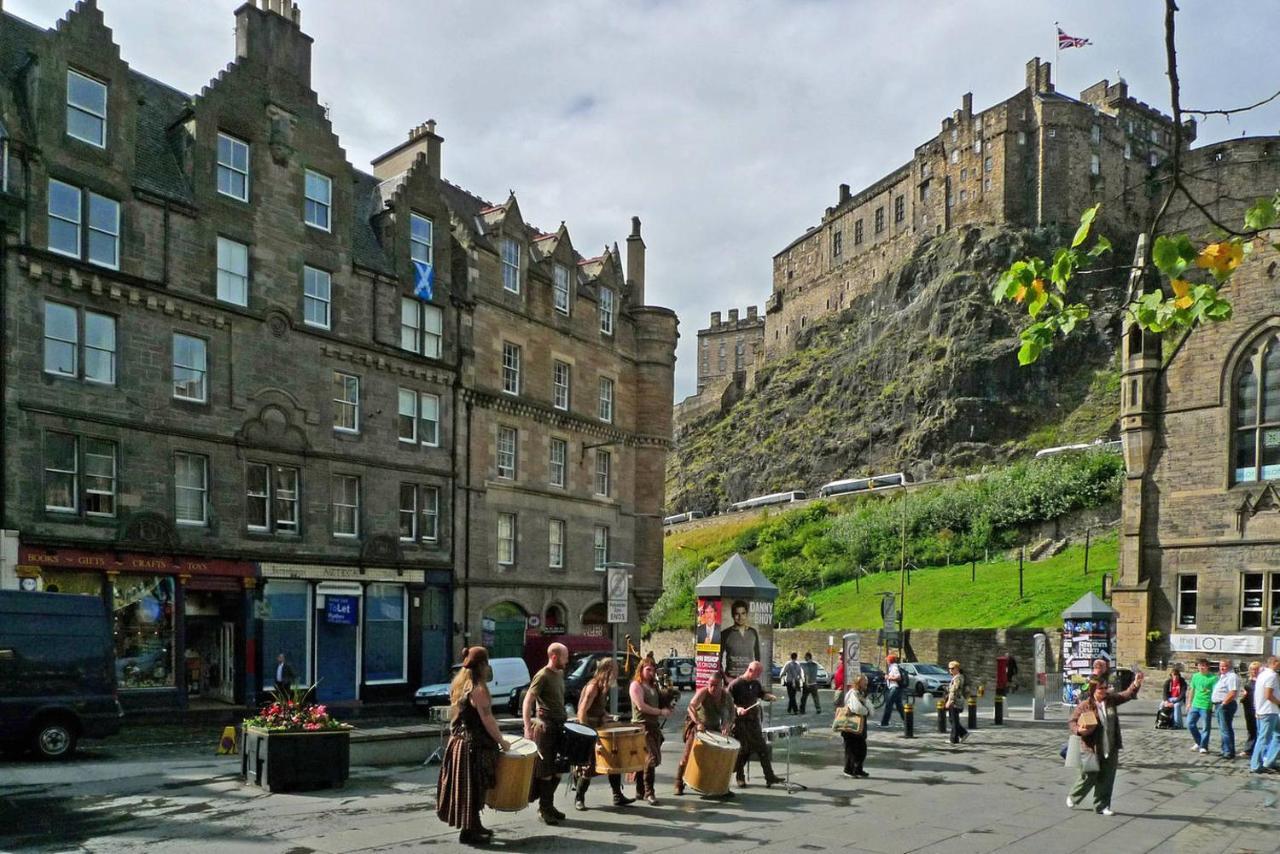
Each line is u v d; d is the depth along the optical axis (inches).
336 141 1293.1
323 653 1226.0
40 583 943.0
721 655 840.9
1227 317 272.7
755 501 4436.5
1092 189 4626.0
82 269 1003.9
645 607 1763.0
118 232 1049.5
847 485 4069.9
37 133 982.4
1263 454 1331.2
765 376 6067.9
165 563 1058.1
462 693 436.1
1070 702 1210.6
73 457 997.2
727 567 944.3
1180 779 700.7
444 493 1393.9
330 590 1232.8
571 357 1643.7
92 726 719.7
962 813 546.6
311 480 1224.8
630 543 1747.0
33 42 991.6
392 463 1322.6
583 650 1397.6
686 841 449.7
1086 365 4298.7
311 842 429.4
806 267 6382.9
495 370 1494.8
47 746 697.6
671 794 587.5
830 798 586.2
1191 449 1387.8
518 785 441.1
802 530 3651.6
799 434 5132.9
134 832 447.5
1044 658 1211.9
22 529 941.2
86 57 1029.8
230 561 1125.1
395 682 1305.4
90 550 994.1
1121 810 569.3
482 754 432.5
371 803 527.8
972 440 4232.3
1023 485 3002.0
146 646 1045.8
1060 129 4630.9
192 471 1111.0
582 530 1633.9
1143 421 1425.9
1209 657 1330.0
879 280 5585.6
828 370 5442.9
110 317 1040.2
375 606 1298.0
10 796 540.4
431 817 490.3
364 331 1307.8
